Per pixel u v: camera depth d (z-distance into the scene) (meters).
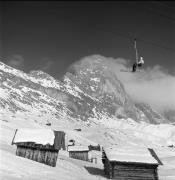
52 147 51.97
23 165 44.00
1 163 40.97
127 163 50.31
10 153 51.84
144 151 54.03
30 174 39.66
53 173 43.88
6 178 34.22
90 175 51.59
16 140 54.78
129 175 50.22
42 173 42.19
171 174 70.50
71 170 52.69
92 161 90.25
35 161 51.22
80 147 92.06
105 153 53.75
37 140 53.50
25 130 56.72
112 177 49.91
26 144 53.62
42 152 52.53
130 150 54.22
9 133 103.88
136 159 51.06
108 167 52.59
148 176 50.44
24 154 53.44
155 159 51.72
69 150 90.50
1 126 116.12
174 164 108.69
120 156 51.72
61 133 54.56
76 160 77.31
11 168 39.97
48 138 53.28
